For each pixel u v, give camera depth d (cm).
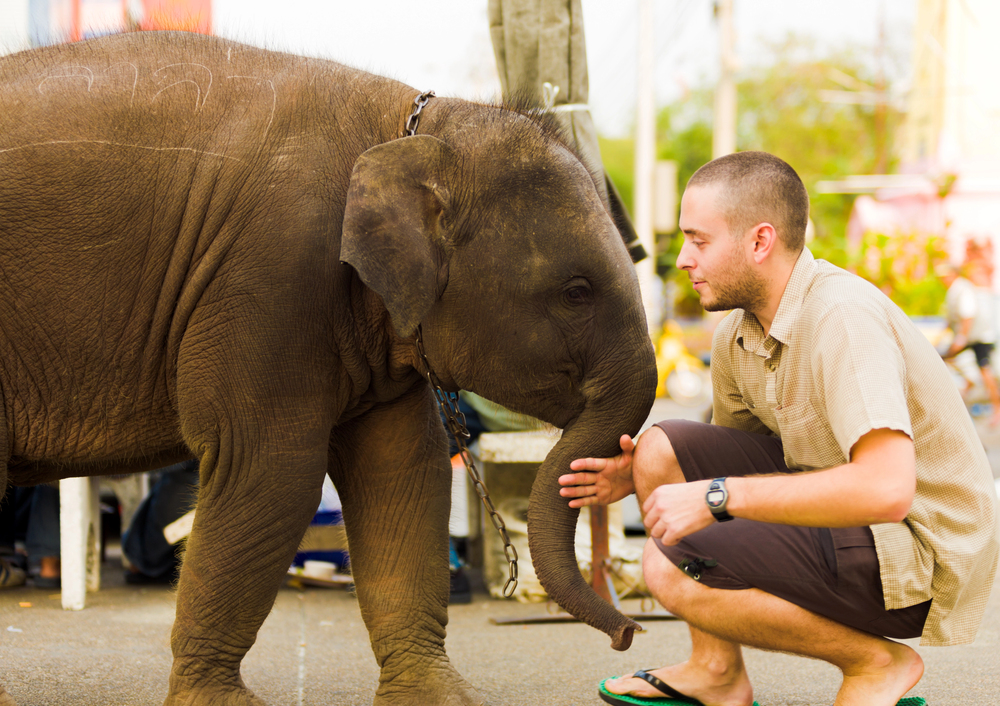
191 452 275
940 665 351
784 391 264
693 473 276
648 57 1510
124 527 536
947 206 2375
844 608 259
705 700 298
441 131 271
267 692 323
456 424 285
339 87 274
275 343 255
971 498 256
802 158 3425
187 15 292
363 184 251
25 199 250
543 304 267
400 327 250
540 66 433
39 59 262
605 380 271
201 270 255
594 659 370
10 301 253
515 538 482
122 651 368
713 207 260
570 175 269
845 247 2275
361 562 297
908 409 254
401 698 285
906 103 3016
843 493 231
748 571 261
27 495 525
